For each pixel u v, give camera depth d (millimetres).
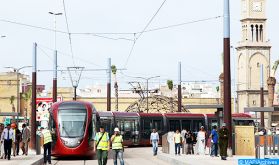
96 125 44844
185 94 178750
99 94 174875
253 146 43781
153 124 69688
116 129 32594
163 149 53812
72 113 44156
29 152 52500
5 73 149500
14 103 146250
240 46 166500
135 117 68312
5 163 35844
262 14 167125
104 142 31781
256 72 165500
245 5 168125
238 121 72938
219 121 46625
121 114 66812
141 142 68500
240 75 167250
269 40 166250
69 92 148625
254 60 166125
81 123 43938
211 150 44344
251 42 165250
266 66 166000
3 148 41531
